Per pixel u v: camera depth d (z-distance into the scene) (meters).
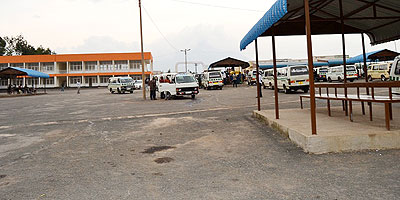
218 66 36.00
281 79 19.59
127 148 5.56
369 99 5.30
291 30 8.31
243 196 3.03
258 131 6.59
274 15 4.91
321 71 34.56
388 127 4.75
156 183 3.55
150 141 6.14
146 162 4.53
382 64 28.89
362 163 3.88
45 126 8.88
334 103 11.35
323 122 6.04
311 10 7.19
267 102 13.20
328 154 4.40
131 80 32.03
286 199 2.90
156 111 11.87
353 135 4.49
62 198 3.14
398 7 6.63
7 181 3.81
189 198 3.03
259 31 6.09
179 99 18.53
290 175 3.62
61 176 3.94
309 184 3.28
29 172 4.19
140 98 21.25
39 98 27.05
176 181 3.60
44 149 5.70
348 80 29.89
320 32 8.56
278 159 4.34
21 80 59.72
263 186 3.30
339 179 3.37
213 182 3.51
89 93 34.47
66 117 11.01
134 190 3.32
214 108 11.95
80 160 4.77
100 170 4.16
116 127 8.19
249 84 34.59
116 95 27.50
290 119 6.80
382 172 3.51
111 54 59.25
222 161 4.43
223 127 7.40
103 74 59.94
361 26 8.33
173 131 7.21
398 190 2.96
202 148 5.33
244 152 4.88
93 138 6.70
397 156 4.10
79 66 60.69
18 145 6.20
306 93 18.16
